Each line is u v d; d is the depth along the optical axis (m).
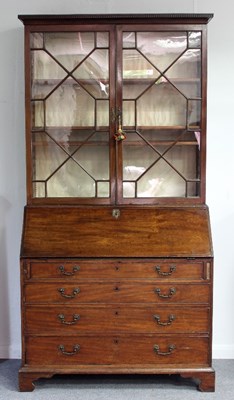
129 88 2.71
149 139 2.73
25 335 2.65
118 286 2.62
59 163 2.76
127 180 2.74
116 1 2.99
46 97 2.71
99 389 2.71
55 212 2.70
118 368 2.65
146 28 2.64
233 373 2.91
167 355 2.66
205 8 2.99
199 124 2.71
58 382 2.79
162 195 2.76
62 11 3.00
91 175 2.75
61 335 2.65
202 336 2.65
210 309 2.64
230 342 3.13
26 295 2.63
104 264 2.61
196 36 2.66
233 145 3.06
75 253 2.61
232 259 3.12
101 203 2.73
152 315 2.63
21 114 3.06
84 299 2.63
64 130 2.73
